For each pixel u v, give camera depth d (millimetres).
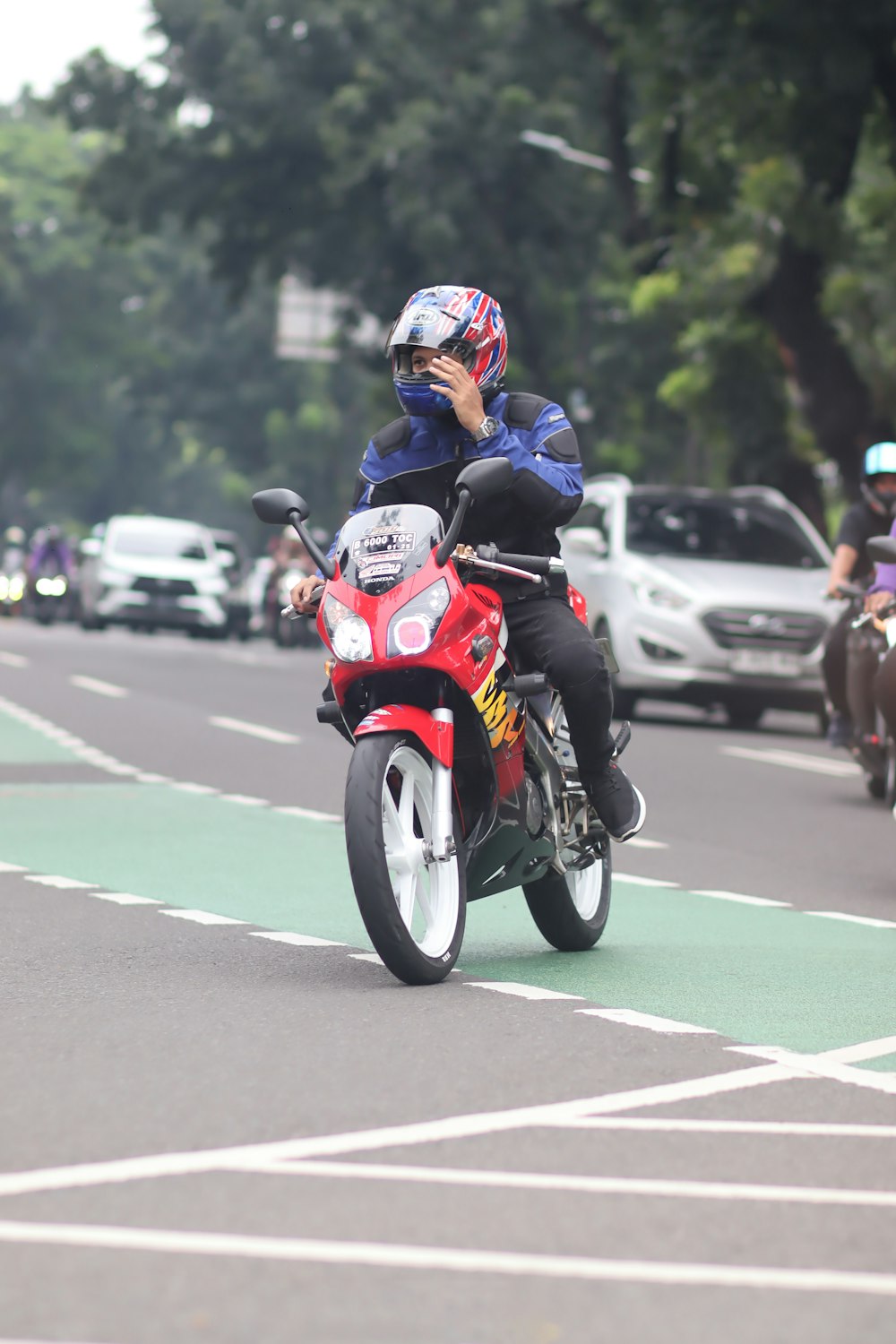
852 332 83188
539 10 117000
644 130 81500
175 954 21750
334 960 21500
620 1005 19344
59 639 101438
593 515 61062
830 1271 11383
